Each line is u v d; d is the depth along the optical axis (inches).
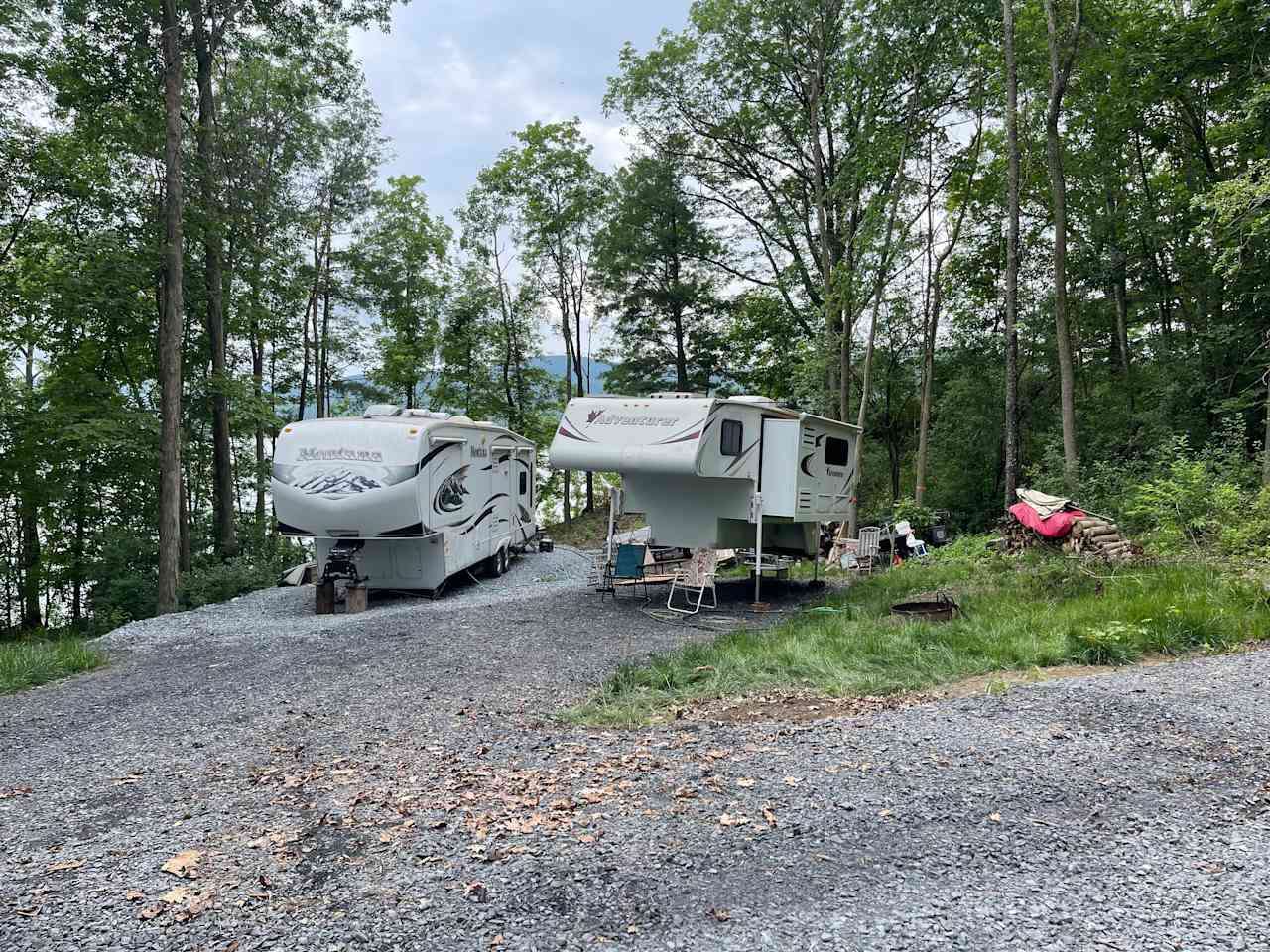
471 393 1143.6
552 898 117.2
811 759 171.6
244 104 755.4
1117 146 675.4
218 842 142.6
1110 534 394.3
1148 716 191.3
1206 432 599.2
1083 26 570.9
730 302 1091.9
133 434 630.5
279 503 446.0
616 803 151.9
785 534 494.0
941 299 784.9
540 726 210.5
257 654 333.4
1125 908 110.0
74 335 708.7
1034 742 177.2
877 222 688.4
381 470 441.7
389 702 243.0
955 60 655.8
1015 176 557.3
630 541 496.4
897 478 953.5
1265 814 139.0
